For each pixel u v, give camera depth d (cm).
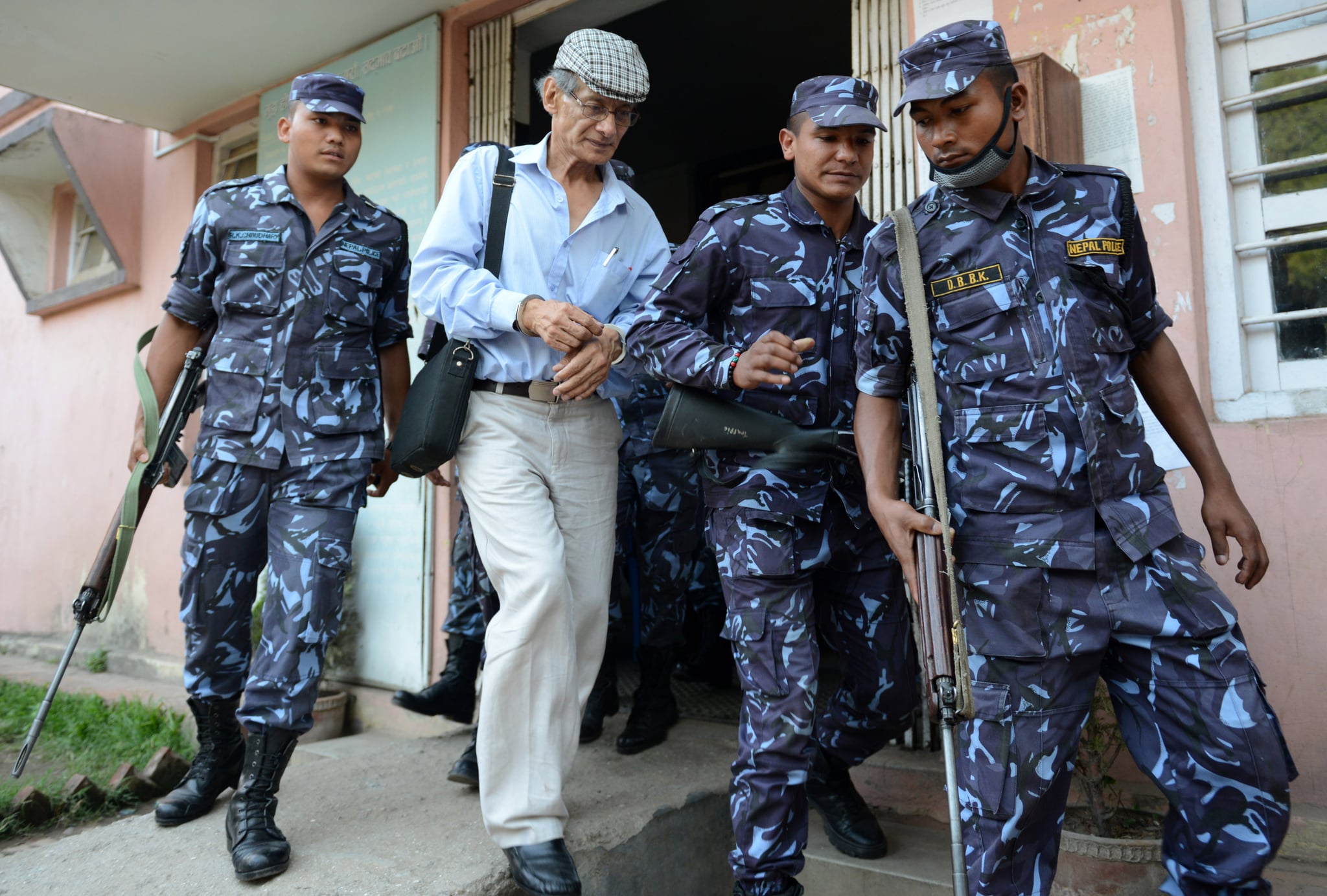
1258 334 254
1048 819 166
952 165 165
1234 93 260
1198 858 159
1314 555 234
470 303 208
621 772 284
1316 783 231
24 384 709
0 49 464
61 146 568
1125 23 262
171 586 564
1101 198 169
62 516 661
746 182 717
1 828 309
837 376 216
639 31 543
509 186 225
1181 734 158
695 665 430
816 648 209
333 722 424
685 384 208
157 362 260
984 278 168
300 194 254
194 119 554
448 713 323
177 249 573
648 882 242
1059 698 163
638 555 318
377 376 261
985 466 168
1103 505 161
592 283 230
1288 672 236
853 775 287
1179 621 157
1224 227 255
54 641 655
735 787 204
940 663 157
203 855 222
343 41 458
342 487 242
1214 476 181
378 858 218
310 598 230
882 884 237
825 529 213
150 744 417
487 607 269
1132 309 177
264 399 241
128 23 439
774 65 590
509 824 202
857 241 220
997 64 161
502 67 423
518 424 216
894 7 307
